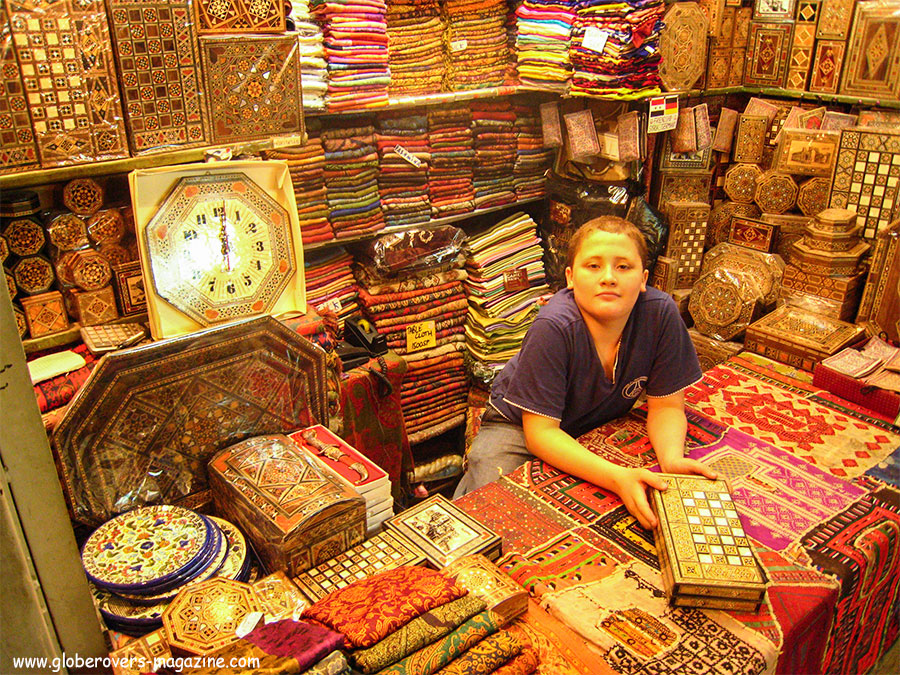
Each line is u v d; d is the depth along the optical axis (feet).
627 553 5.43
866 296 8.67
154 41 5.93
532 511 6.00
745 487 6.15
